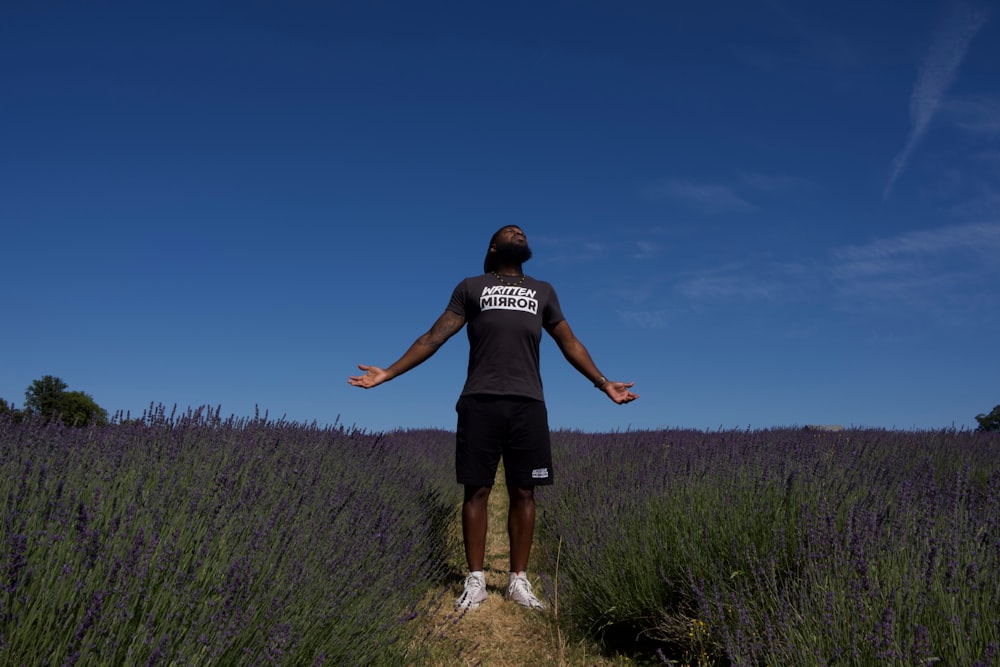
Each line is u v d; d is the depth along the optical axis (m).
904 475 4.55
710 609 2.75
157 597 1.74
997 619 1.96
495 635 3.37
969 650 1.87
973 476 5.36
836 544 2.58
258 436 4.22
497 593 4.05
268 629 1.98
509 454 3.95
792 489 3.30
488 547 5.48
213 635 1.73
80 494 2.20
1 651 1.37
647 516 3.62
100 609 1.52
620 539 3.53
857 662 1.96
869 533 2.56
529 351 3.98
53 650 1.49
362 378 3.93
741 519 3.24
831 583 2.40
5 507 1.86
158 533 1.97
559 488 5.64
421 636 3.05
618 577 3.35
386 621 2.63
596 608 3.42
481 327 3.97
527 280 4.11
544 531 5.44
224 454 3.39
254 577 2.09
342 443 5.28
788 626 2.24
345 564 2.61
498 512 7.25
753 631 2.38
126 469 2.83
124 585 1.64
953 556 2.32
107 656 1.51
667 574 3.20
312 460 4.01
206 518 2.31
